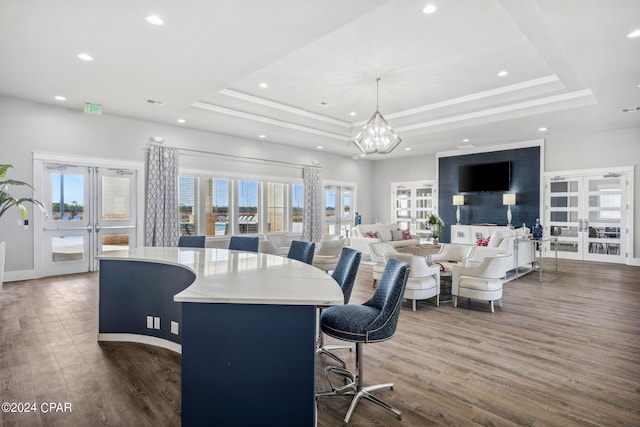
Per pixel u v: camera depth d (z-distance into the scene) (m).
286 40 3.55
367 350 3.13
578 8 3.04
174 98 5.37
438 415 2.14
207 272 2.39
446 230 10.25
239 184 8.28
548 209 8.59
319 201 9.91
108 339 3.23
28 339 3.25
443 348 3.17
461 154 9.96
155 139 6.81
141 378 2.55
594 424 2.05
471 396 2.36
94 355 2.93
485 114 6.78
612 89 4.99
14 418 2.05
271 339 1.72
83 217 6.17
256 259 2.98
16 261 5.58
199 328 1.73
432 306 4.59
